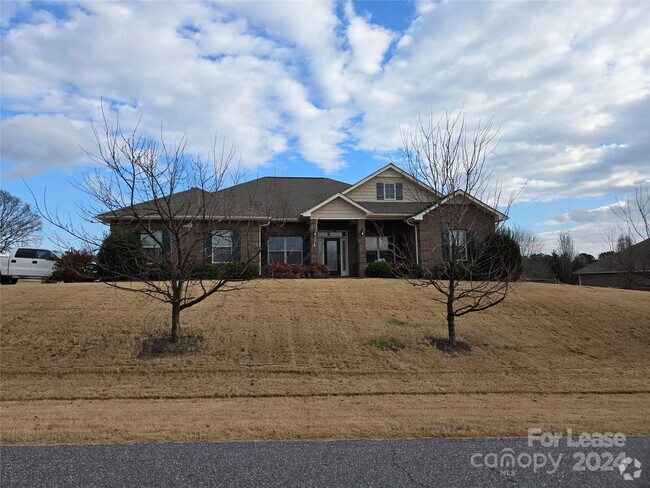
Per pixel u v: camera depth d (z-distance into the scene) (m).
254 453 5.08
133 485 4.22
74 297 14.05
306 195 25.17
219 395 8.48
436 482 4.34
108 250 12.70
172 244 12.84
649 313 14.51
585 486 4.31
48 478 4.38
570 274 40.22
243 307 13.49
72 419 6.65
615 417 6.88
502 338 12.23
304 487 4.21
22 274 21.31
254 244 20.47
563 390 9.09
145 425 6.27
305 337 11.56
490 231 13.67
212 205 12.88
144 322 12.02
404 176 24.36
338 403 7.95
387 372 9.93
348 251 24.23
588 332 12.89
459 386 9.22
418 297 15.36
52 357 10.28
